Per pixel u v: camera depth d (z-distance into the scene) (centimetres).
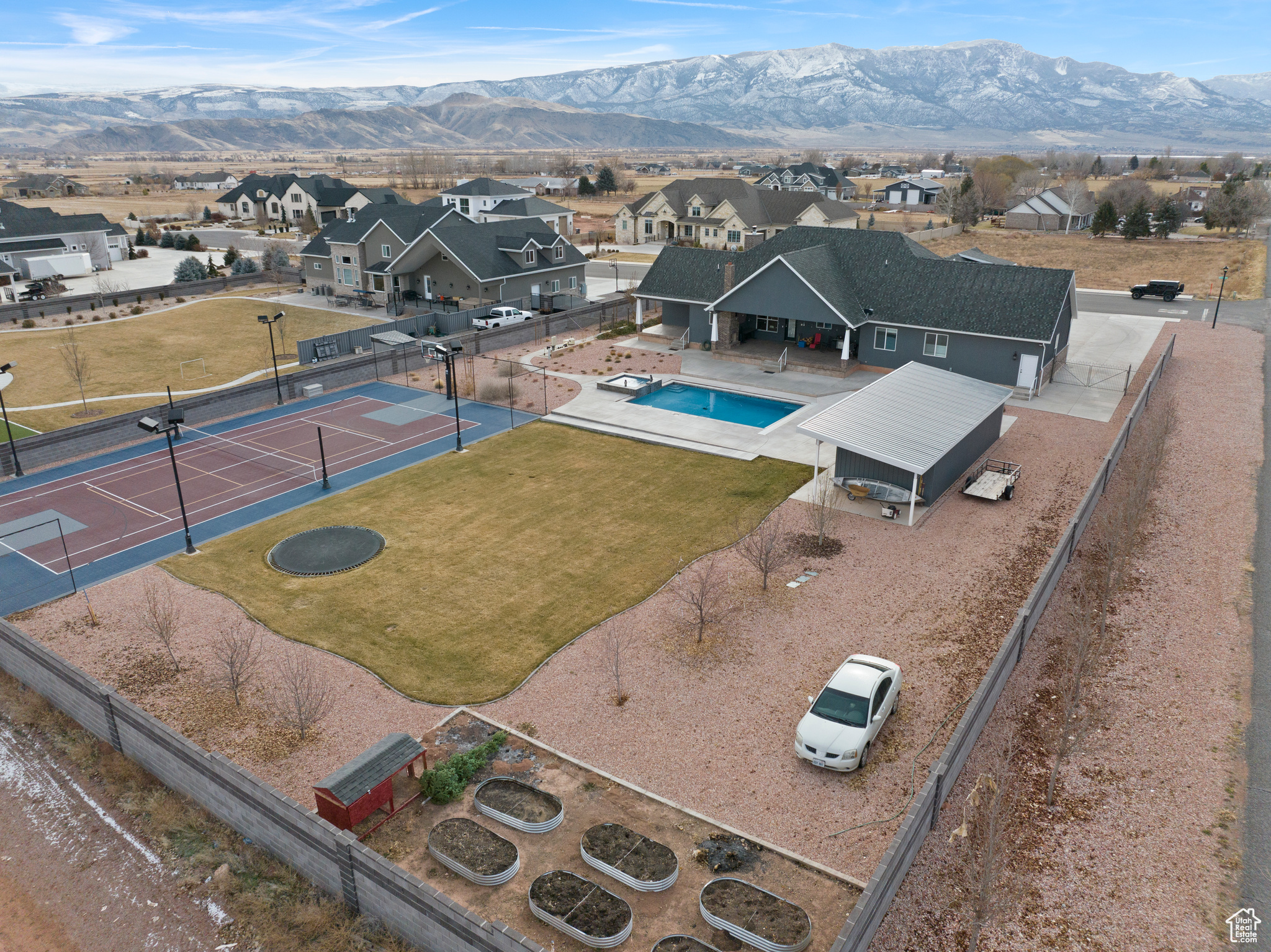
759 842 1576
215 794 1675
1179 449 3609
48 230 8869
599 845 1537
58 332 6062
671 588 2553
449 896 1462
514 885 1484
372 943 1420
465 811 1675
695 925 1396
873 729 1820
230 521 3073
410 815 1667
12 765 1900
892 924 1383
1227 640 2195
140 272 8844
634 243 11075
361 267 6981
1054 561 2367
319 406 4438
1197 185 17162
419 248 6419
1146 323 6097
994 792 1622
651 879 1462
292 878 1565
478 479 3444
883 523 2989
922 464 2862
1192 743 1811
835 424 3116
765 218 10494
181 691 2088
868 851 1559
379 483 3409
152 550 2850
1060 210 11638
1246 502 3052
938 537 2870
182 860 1619
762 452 3688
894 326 4638
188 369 5138
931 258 4762
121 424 3850
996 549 2770
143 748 1816
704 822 1631
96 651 2264
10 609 2486
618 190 19288
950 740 1767
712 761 1812
